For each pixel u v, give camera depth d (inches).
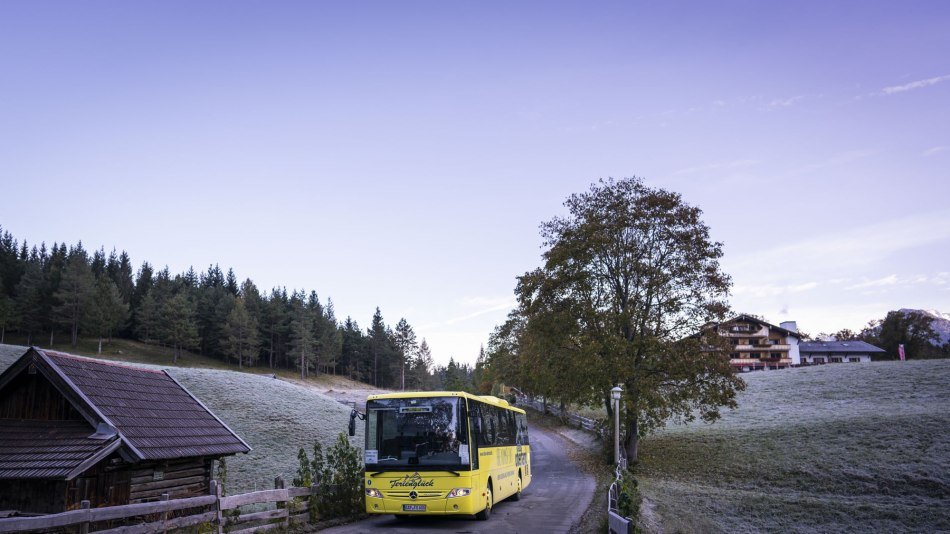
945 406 1809.8
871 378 2476.6
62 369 780.0
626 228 1503.4
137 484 767.1
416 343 6604.3
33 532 518.0
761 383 2755.9
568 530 700.7
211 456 848.9
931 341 5073.8
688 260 1454.2
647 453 1675.7
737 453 1567.4
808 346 4643.2
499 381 3147.1
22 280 4963.1
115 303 5036.9
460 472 701.9
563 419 2623.0
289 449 1727.4
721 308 1422.2
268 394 2377.0
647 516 813.9
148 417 820.6
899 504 1083.3
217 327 5600.4
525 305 1583.4
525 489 1155.3
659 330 1466.5
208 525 585.3
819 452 1471.5
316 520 730.2
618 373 1343.5
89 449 694.5
